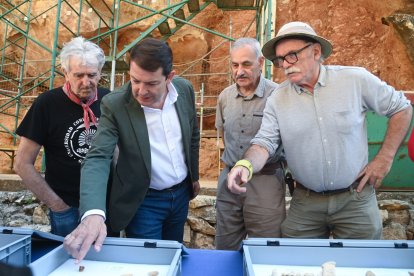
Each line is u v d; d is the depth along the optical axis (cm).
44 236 132
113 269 113
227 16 803
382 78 509
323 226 191
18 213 372
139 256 119
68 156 194
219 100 251
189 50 827
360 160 176
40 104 189
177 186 194
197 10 562
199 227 343
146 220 186
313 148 174
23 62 706
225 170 246
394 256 117
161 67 145
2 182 381
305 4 599
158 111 174
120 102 168
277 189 226
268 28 435
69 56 184
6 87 888
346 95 170
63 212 195
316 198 185
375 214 182
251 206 226
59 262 114
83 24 809
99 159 154
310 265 118
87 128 195
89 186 141
